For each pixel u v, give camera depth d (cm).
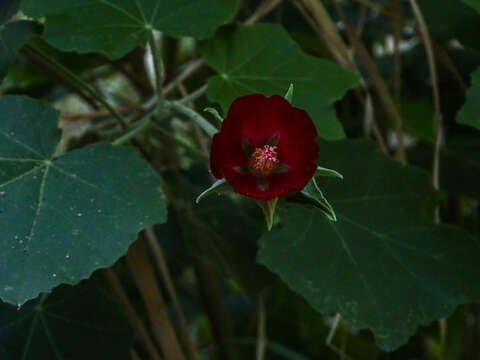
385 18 85
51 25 57
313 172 47
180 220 69
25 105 54
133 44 58
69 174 53
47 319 60
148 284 62
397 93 72
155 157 73
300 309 90
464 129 75
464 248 60
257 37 61
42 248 50
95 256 50
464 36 65
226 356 83
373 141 61
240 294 97
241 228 69
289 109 48
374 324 57
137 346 74
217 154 47
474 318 93
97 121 73
